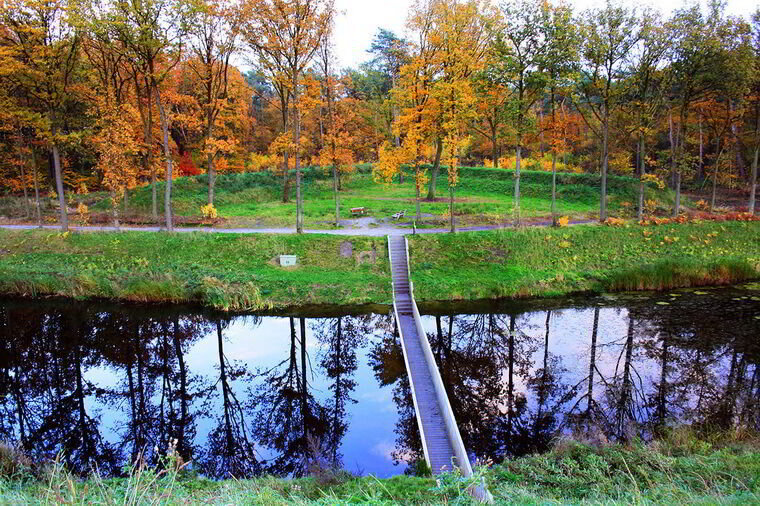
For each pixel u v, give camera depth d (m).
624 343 21.28
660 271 28.45
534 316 25.06
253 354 21.88
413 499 9.83
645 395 16.86
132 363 21.33
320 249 30.42
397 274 28.70
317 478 11.47
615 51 30.62
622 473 10.55
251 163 55.44
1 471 10.77
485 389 17.88
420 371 18.83
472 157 66.31
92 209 40.06
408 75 33.75
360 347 22.31
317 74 40.12
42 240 31.11
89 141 36.31
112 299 27.55
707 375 18.09
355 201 43.47
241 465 13.84
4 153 42.09
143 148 36.44
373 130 55.25
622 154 47.41
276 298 27.03
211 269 28.61
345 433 15.54
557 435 14.49
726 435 13.50
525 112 30.52
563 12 27.34
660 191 43.22
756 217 33.97
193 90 41.78
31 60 29.06
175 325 24.83
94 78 34.56
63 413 17.19
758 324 22.73
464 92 29.62
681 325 22.91
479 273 29.09
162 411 17.34
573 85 30.06
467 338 22.64
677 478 10.00
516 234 31.22
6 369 20.73
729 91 32.25
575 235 31.52
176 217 37.25
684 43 29.72
